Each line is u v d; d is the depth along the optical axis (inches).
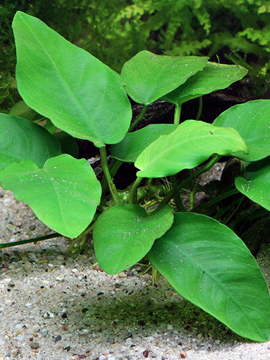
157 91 23.9
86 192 20.2
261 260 24.0
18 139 22.7
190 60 24.8
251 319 20.1
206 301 20.1
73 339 20.6
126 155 22.9
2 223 27.1
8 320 21.2
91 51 39.6
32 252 25.1
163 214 21.2
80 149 28.2
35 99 22.1
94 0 40.2
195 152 20.3
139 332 20.9
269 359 19.8
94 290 22.9
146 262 24.6
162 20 44.3
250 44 40.8
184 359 19.9
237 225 25.9
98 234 20.8
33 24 22.7
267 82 33.0
